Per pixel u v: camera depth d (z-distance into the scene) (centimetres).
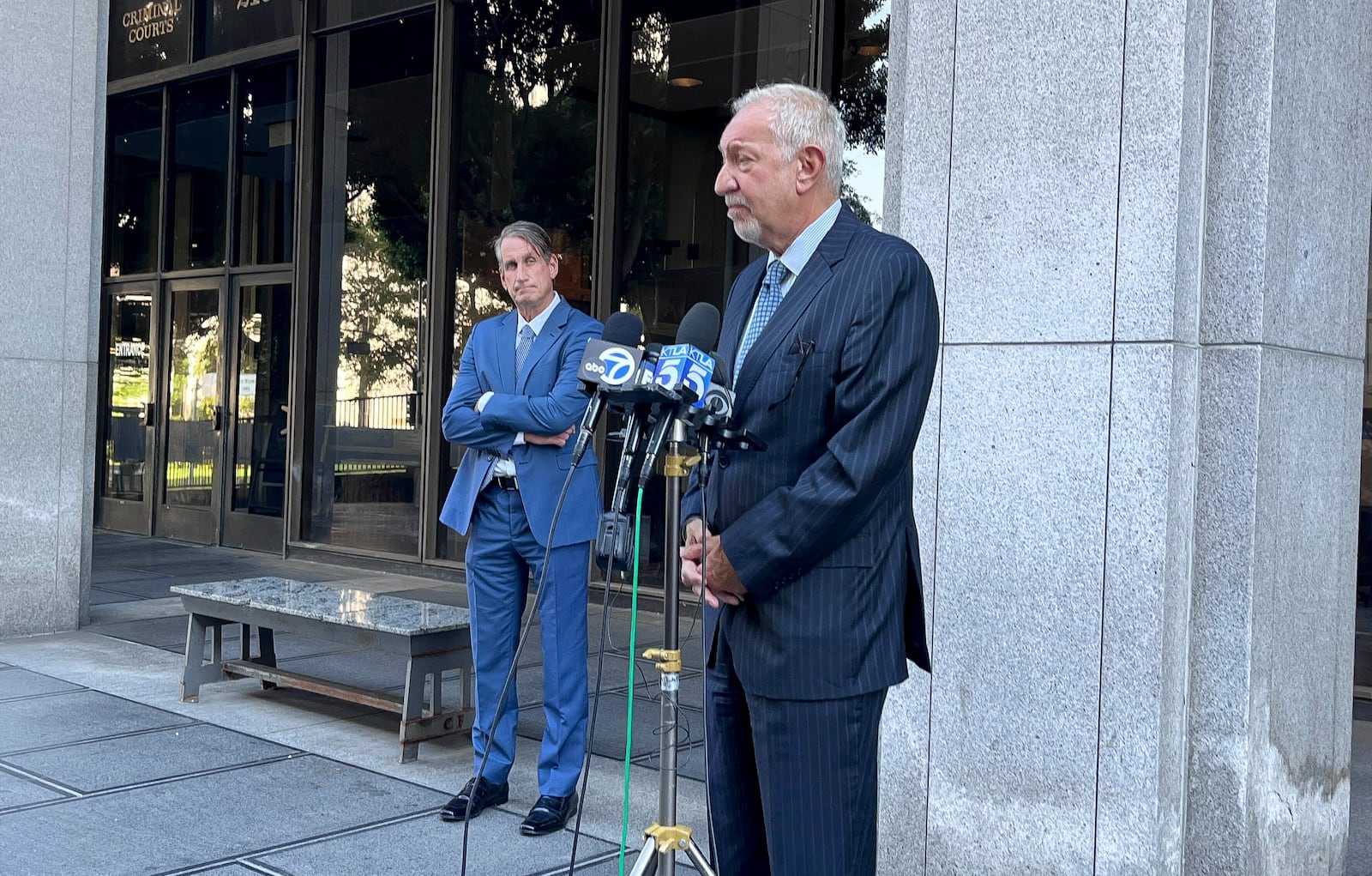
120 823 420
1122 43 323
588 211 935
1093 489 326
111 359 1354
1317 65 343
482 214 1005
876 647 250
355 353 1095
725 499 257
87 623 786
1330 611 367
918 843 357
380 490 1070
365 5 1080
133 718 558
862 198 792
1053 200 334
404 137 1059
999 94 344
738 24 855
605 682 641
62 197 754
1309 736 355
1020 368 338
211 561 1106
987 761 343
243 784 465
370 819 430
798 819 248
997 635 341
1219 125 326
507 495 433
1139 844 317
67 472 765
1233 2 323
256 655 694
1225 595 323
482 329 452
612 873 385
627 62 917
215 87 1234
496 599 442
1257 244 320
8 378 738
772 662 249
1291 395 336
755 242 262
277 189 1167
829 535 238
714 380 237
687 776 490
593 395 246
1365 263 383
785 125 249
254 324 1188
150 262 1307
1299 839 351
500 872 384
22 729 537
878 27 785
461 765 495
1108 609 322
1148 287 318
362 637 510
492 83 1000
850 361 240
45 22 743
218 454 1220
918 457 358
